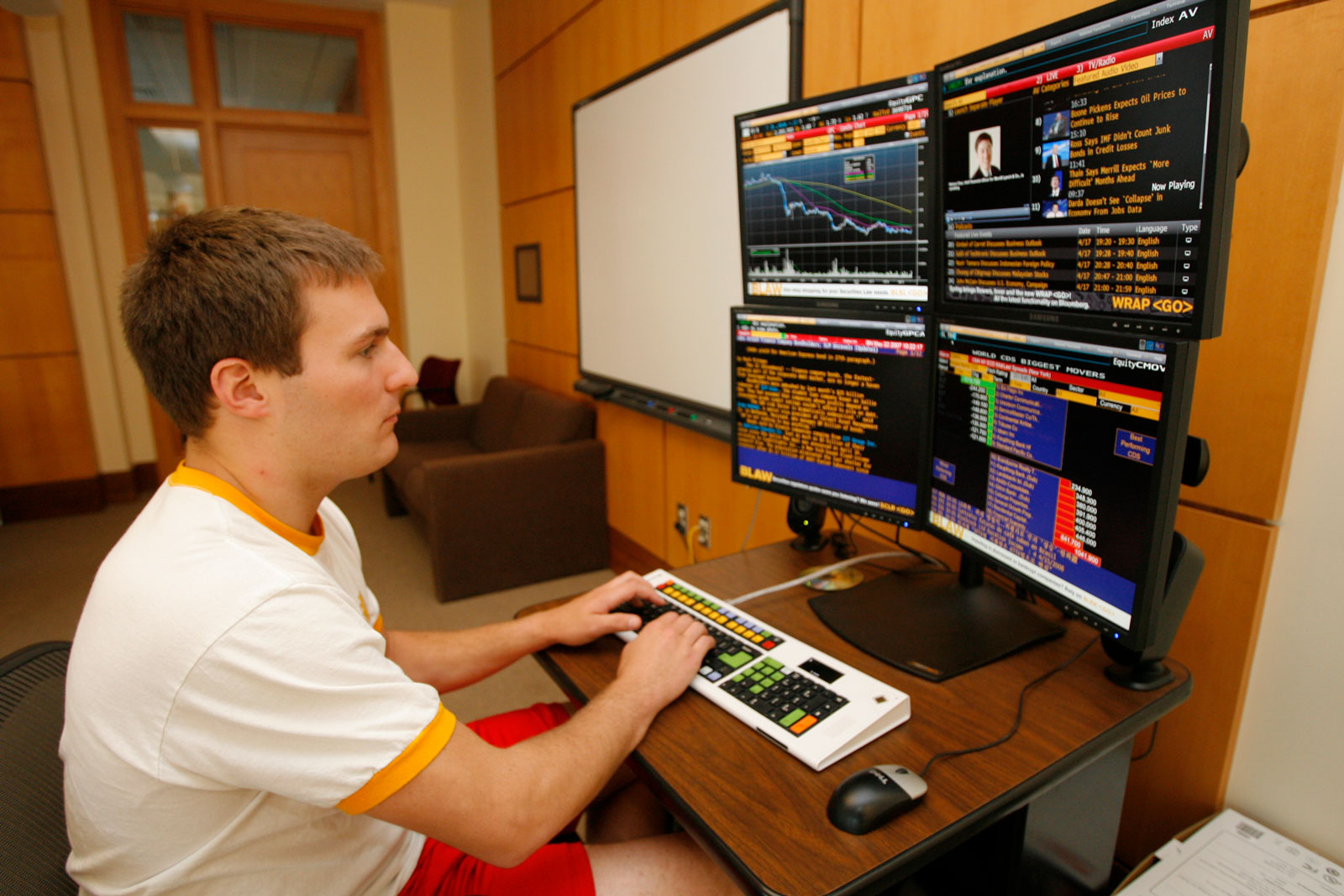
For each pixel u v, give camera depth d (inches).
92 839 27.3
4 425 156.2
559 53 127.0
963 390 43.0
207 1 173.6
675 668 38.7
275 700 26.4
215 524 28.6
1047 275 37.7
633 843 38.6
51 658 34.0
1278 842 45.2
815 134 50.3
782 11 76.0
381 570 132.0
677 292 99.7
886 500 49.7
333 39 190.2
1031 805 36.6
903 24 64.7
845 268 50.8
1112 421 33.4
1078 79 34.0
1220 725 49.1
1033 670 40.7
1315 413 43.0
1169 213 31.2
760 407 55.7
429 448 159.2
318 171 193.9
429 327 204.4
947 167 42.3
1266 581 46.1
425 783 28.0
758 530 91.7
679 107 94.1
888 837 29.3
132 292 29.6
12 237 151.1
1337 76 39.7
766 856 28.5
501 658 44.2
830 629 45.5
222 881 28.6
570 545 126.7
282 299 28.6
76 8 160.6
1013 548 40.9
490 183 171.0
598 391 121.8
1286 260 42.7
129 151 173.3
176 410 30.1
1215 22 28.0
